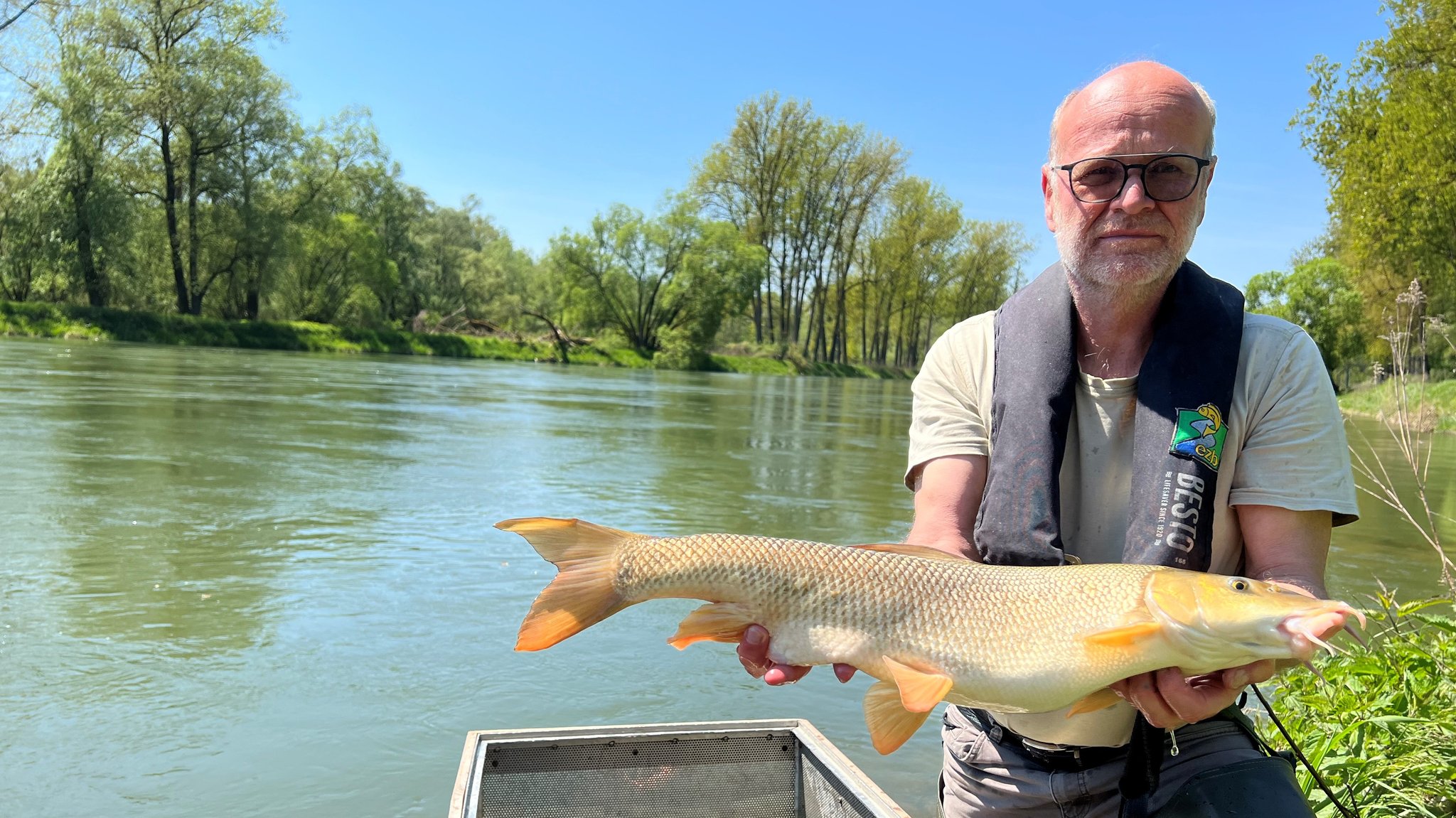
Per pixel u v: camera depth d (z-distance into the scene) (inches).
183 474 396.2
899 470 539.8
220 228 1716.3
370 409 721.6
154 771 154.3
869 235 2687.0
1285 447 90.9
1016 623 86.6
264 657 201.9
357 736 168.7
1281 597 78.8
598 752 131.3
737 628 92.3
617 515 362.3
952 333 111.7
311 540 297.4
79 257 1556.3
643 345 2413.9
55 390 697.0
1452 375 753.0
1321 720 152.5
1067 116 97.2
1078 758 97.0
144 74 1612.9
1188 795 88.4
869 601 88.8
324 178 1958.7
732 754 135.8
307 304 2054.6
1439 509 460.1
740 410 989.8
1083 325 99.3
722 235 2359.7
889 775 166.9
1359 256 1048.2
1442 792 134.7
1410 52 944.3
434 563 277.4
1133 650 82.1
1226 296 95.6
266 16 1683.1
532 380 1307.8
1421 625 228.8
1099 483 98.7
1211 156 94.7
